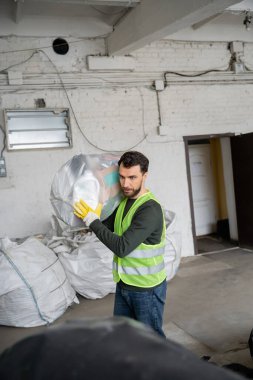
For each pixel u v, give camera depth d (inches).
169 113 210.1
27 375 22.3
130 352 21.7
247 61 225.6
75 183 73.2
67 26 187.8
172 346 23.4
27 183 184.5
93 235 145.7
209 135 218.8
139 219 67.4
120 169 69.9
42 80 185.0
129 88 201.5
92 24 191.5
